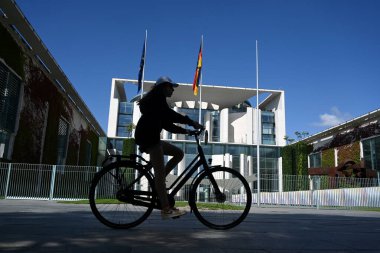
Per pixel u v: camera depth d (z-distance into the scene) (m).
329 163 40.22
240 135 68.19
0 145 17.69
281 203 20.64
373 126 32.94
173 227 3.67
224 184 3.75
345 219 6.45
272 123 67.69
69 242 2.50
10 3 16.48
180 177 3.67
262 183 21.34
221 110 69.75
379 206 20.28
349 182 20.39
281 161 47.06
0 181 17.20
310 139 45.25
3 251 2.13
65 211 6.41
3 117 17.69
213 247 2.51
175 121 3.54
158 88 3.49
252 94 67.31
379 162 31.47
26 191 17.72
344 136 37.66
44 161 23.48
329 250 2.54
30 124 20.91
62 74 24.48
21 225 3.46
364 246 2.78
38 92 22.08
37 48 20.83
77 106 32.25
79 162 34.12
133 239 2.74
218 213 3.69
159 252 2.27
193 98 68.75
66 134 29.67
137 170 3.54
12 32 17.98
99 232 3.07
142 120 3.43
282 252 2.41
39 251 2.17
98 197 3.46
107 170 3.50
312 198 18.95
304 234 3.42
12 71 18.22
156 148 3.36
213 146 46.03
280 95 67.12
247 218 5.54
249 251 2.41
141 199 3.48
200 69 24.58
